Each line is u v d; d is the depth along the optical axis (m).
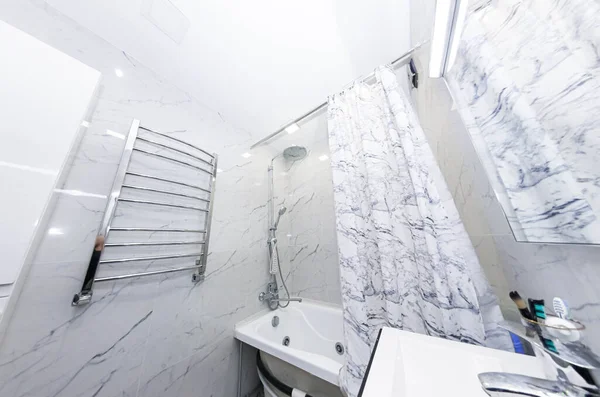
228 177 1.49
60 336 0.70
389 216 0.94
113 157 0.91
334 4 0.85
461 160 0.79
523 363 0.44
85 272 0.77
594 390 0.31
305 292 1.82
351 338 0.90
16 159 0.57
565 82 0.36
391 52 1.09
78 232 0.78
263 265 1.65
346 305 0.95
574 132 0.35
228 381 1.22
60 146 0.64
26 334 0.64
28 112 0.60
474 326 0.65
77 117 0.69
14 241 0.54
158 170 1.08
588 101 0.33
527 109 0.43
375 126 1.07
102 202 0.85
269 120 1.61
